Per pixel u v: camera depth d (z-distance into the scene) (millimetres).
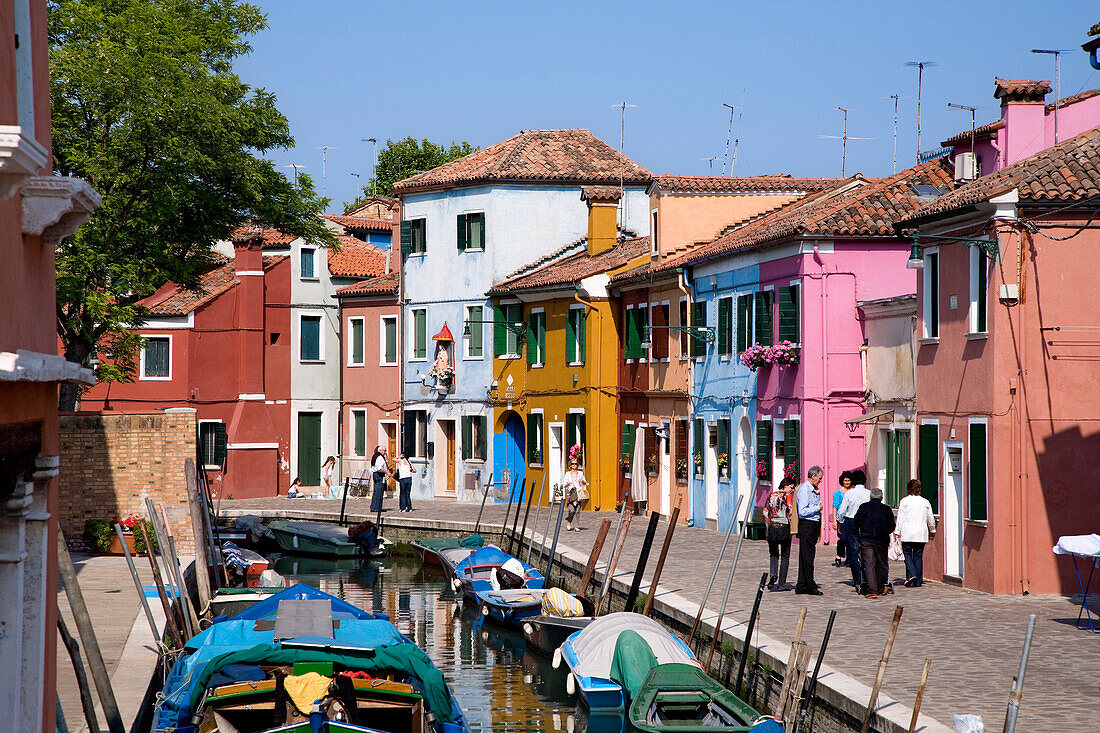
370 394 48938
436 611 25938
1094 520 20141
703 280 33594
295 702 13312
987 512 20156
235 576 28797
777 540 20219
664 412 36219
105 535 26750
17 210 7453
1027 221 20031
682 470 35000
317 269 49844
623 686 16047
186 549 27453
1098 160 20531
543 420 41844
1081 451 20172
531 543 29750
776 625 16891
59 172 29500
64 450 27406
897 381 25609
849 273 27922
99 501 27547
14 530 7582
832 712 12867
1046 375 20156
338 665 14008
